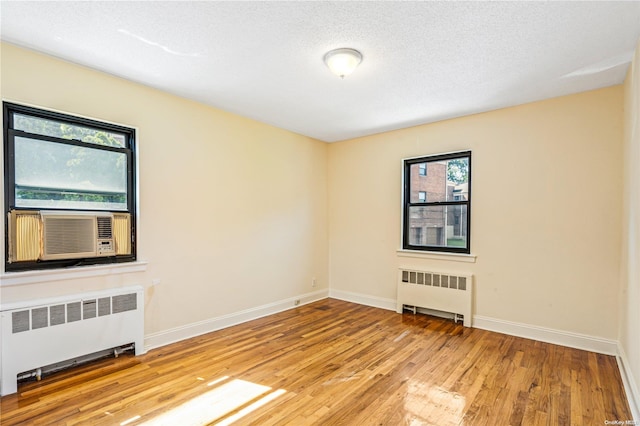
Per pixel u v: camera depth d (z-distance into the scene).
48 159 2.56
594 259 3.11
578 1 1.85
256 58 2.55
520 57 2.51
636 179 2.37
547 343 3.30
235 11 1.95
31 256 2.44
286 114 3.90
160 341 3.18
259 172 4.18
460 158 4.04
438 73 2.79
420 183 4.40
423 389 2.40
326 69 2.73
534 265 3.44
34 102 2.46
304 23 2.08
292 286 4.66
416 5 1.89
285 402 2.22
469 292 3.81
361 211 4.93
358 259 4.96
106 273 2.80
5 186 2.35
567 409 2.14
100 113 2.79
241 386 2.43
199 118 3.53
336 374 2.63
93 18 2.03
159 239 3.18
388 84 3.02
